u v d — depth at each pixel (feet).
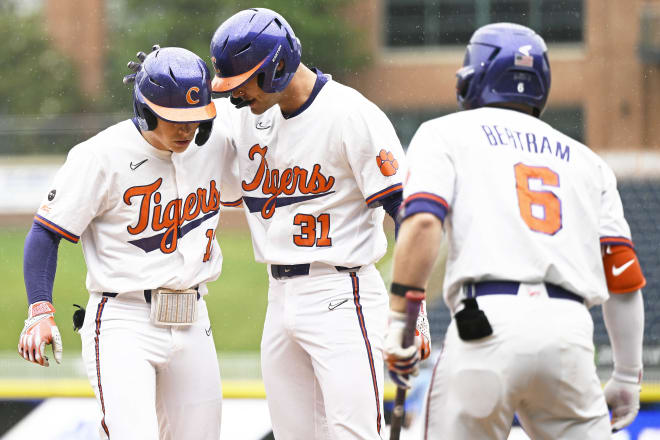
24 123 235.40
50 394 71.56
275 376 47.34
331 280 45.27
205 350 45.88
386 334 35.17
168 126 42.68
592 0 276.62
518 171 35.27
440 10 297.33
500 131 36.01
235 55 42.63
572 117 277.03
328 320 44.93
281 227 45.70
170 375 45.32
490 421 34.42
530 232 34.47
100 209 44.52
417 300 34.45
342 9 302.66
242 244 185.47
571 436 35.06
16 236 200.75
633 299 37.09
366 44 300.40
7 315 150.61
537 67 37.42
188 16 306.76
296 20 299.17
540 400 34.86
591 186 36.40
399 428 36.45
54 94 320.50
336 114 44.47
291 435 47.65
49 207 43.80
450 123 36.22
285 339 46.57
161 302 44.19
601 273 36.09
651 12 270.67
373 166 44.14
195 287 45.75
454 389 34.60
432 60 296.92
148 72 42.65
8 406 71.77
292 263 45.39
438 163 35.09
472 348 34.19
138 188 44.32
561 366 33.96
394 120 294.66
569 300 34.71
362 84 301.63
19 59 322.75
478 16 296.51
